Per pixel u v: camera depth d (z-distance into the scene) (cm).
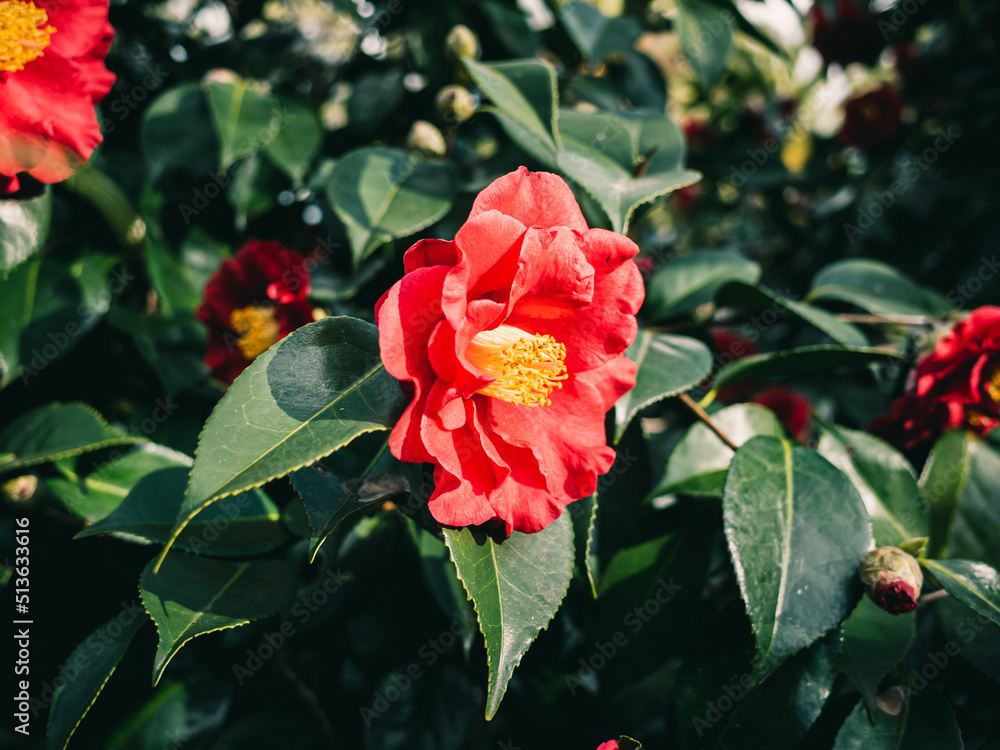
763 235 92
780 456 30
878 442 34
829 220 71
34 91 29
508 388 25
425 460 24
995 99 68
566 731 40
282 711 37
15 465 30
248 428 24
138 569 34
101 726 32
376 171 34
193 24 48
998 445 37
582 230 25
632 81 46
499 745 40
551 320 26
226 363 37
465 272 23
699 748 29
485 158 42
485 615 24
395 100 45
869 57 67
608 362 26
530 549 26
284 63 47
